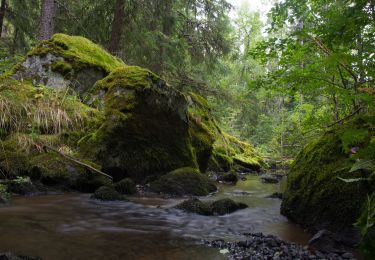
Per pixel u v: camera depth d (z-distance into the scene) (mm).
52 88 8242
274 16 4480
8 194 5199
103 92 8023
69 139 6980
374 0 3105
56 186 5891
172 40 14414
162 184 6645
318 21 4418
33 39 16438
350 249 3695
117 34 13141
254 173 12758
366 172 3822
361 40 3650
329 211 4176
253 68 26719
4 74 8578
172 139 7754
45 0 11812
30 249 3229
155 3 13367
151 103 7352
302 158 5070
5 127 6785
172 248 3518
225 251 3475
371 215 2000
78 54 9055
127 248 3438
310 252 3529
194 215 4949
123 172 6969
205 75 17719
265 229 4469
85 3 14383
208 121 12734
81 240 3580
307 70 3938
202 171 9539
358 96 2467
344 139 2357
